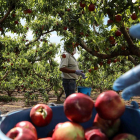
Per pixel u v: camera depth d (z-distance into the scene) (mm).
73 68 4031
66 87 4035
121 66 10148
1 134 823
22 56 9641
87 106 1105
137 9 3156
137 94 814
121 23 3371
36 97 9750
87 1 3691
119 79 780
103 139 1054
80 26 4727
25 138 888
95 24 5215
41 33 9344
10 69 8781
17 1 5707
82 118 1103
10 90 12328
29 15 6965
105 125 1222
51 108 1354
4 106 8141
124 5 3238
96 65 5031
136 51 3744
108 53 4168
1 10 6000
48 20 8617
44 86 11180
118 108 1104
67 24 5102
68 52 4211
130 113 1190
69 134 973
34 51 11289
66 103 1140
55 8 5848
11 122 1109
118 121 1228
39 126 1259
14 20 6473
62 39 5602
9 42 8375
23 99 10789
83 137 1008
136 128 1132
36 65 10539
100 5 3529
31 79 10570
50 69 12703
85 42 4973
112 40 3975
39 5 6086
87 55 7578
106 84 10531
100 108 1123
